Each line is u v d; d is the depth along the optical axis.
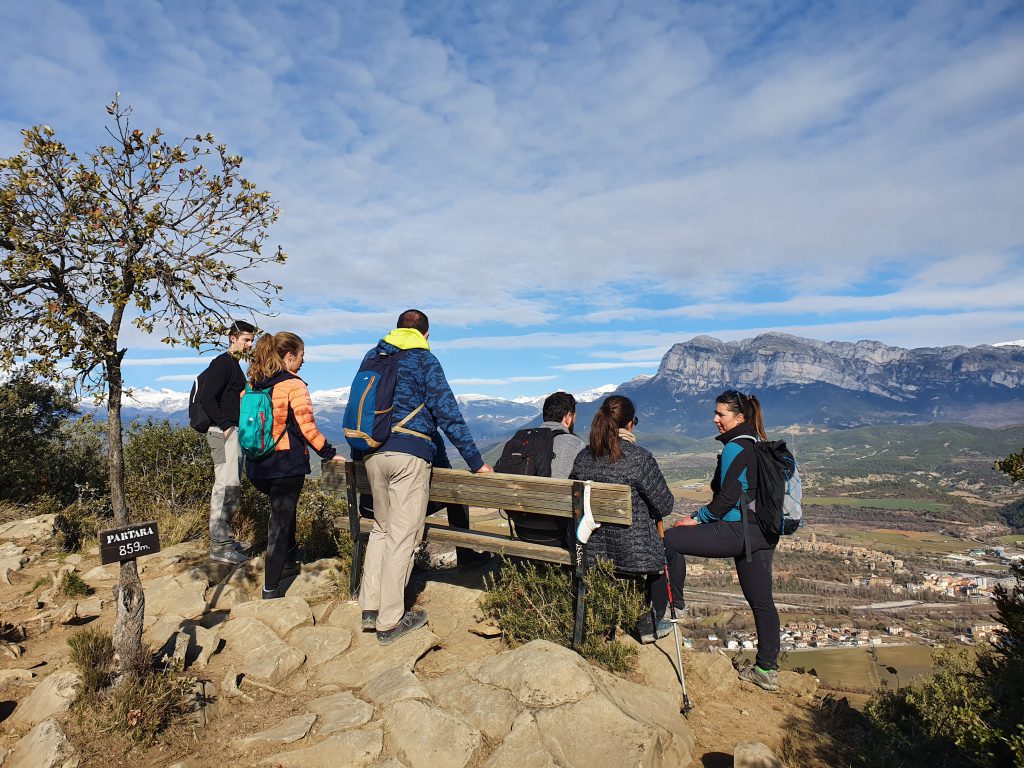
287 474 4.68
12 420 8.04
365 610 4.22
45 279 3.21
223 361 5.46
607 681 3.46
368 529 4.81
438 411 4.14
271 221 3.70
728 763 3.31
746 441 4.40
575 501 3.84
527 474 4.51
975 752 3.46
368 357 4.30
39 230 3.12
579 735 2.86
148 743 2.97
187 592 4.97
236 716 3.35
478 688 3.31
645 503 4.21
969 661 6.27
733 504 4.34
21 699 3.41
